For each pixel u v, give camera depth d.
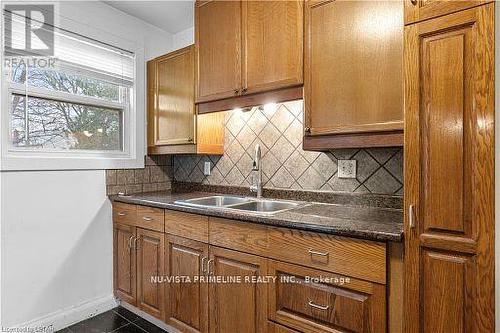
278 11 1.77
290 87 1.74
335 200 1.96
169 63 2.48
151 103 2.67
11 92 2.00
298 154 2.12
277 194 2.21
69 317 2.25
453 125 1.06
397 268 1.20
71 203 2.27
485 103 0.99
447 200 1.07
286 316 1.48
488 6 0.99
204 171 2.69
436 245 1.09
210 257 1.79
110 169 2.49
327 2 1.60
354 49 1.52
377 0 1.46
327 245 1.35
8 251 1.98
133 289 2.31
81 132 2.38
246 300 1.63
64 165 2.21
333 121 1.59
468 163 1.03
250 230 1.61
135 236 2.29
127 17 2.58
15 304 2.01
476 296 1.02
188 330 1.92
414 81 1.13
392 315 1.21
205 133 2.39
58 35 2.20
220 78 2.05
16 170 1.99
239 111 2.38
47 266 2.15
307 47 1.67
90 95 2.42
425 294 1.11
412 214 1.13
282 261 1.49
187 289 1.92
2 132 1.95
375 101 1.47
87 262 2.36
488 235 0.99
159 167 2.83
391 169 1.77
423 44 1.12
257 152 2.24
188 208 1.88
